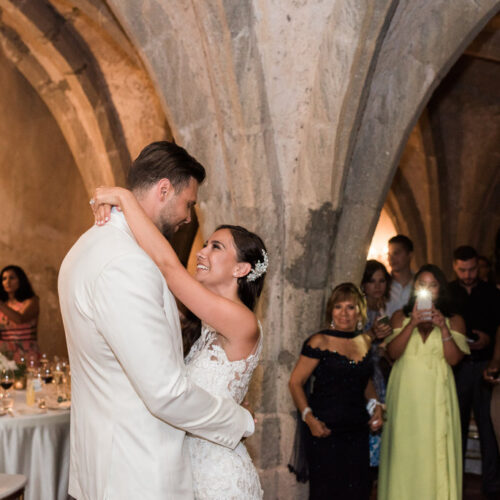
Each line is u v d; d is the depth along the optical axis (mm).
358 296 3564
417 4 3916
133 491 1648
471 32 3826
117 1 4230
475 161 8312
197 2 3826
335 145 3865
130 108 6270
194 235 7309
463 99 8023
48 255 7383
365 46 3680
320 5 3711
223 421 1767
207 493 1875
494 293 4941
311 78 3881
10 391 3789
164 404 1604
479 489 4895
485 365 4812
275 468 3979
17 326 5410
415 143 8336
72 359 1776
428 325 3838
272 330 4062
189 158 1887
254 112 3949
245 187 4051
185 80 4242
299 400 3514
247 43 3855
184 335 2332
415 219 8727
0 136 7152
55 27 5934
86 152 6535
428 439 3684
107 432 1672
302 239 4008
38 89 6578
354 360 3486
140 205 1794
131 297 1590
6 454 3156
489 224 8508
